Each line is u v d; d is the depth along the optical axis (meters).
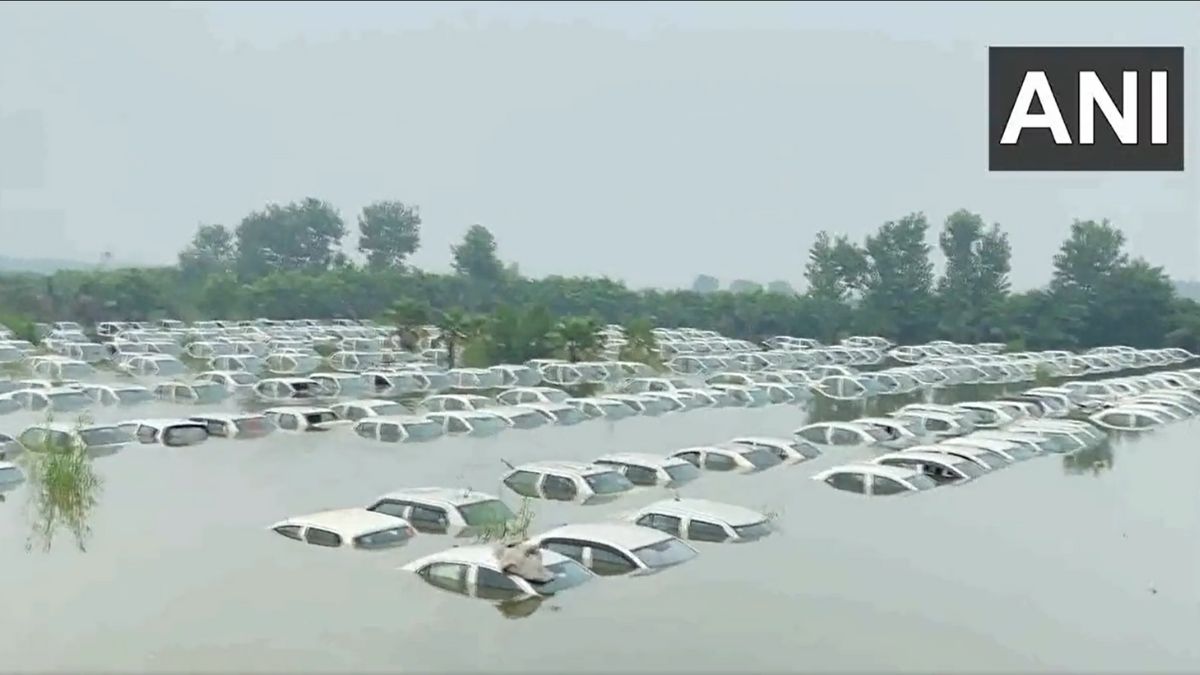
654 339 80.56
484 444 39.22
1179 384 63.94
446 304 115.06
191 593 20.97
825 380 59.31
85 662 17.64
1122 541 25.83
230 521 26.84
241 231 148.88
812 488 31.17
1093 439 40.97
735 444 36.38
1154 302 98.94
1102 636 19.16
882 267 110.00
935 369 67.44
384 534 24.34
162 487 31.12
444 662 17.44
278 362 67.75
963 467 33.34
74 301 102.88
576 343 71.62
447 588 20.91
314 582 21.50
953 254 109.06
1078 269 102.00
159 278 113.06
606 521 26.12
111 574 22.27
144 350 72.56
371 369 65.25
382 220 146.88
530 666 17.25
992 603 20.78
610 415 46.81
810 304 112.19
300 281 114.19
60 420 42.94
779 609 19.95
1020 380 69.31
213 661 17.59
